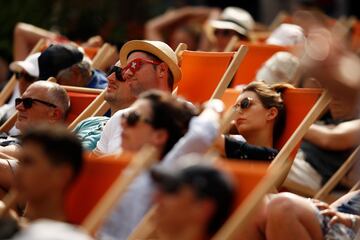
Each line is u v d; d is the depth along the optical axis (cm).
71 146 1082
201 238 1015
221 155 1391
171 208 995
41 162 1073
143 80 1579
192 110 1226
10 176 1464
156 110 1202
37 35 2314
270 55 1988
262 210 1288
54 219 1090
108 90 1595
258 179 1112
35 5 2903
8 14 2848
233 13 2411
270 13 3262
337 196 1677
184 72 1628
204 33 2642
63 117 1638
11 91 1911
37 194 1082
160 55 1582
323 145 1711
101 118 1594
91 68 1841
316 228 1280
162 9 3253
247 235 1288
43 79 1819
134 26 3070
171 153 1177
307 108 1466
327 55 1144
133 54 1591
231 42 2030
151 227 1138
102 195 1180
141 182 1156
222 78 1527
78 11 2998
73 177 1091
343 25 2295
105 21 3023
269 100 1468
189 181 993
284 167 1382
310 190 1705
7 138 1664
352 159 1625
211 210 1000
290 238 1266
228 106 1599
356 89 1143
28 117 1623
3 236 1067
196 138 1177
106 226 1162
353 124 1711
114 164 1178
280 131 1478
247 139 1476
